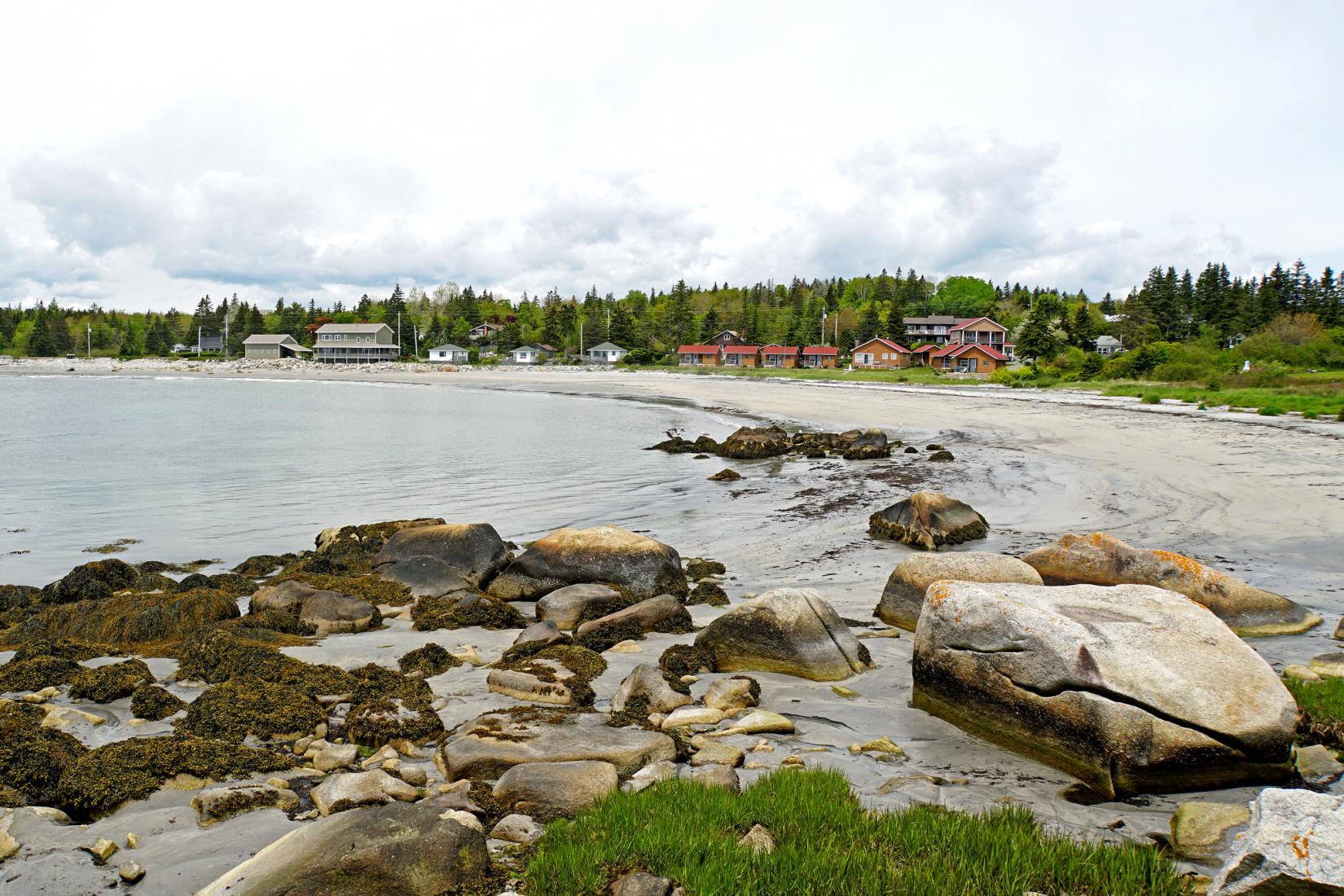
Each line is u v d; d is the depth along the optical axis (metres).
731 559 16.23
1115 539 11.93
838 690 8.62
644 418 54.94
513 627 11.71
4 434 40.94
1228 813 5.49
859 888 4.52
